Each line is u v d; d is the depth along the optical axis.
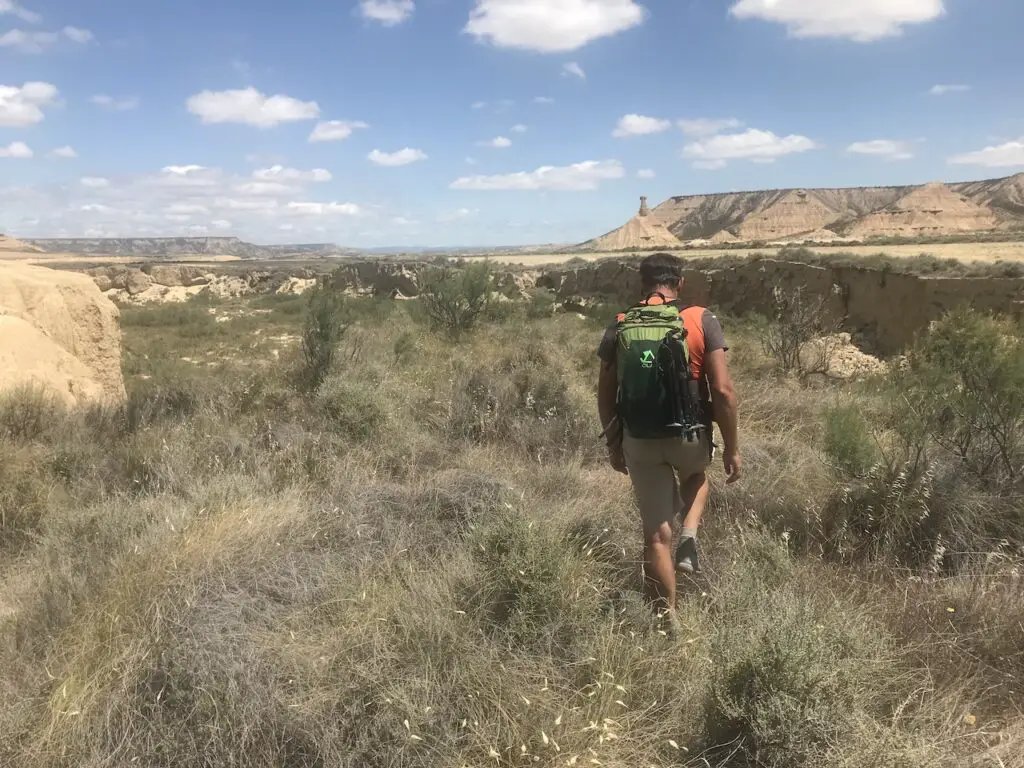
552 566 3.14
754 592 3.08
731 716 2.36
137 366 20.58
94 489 5.16
